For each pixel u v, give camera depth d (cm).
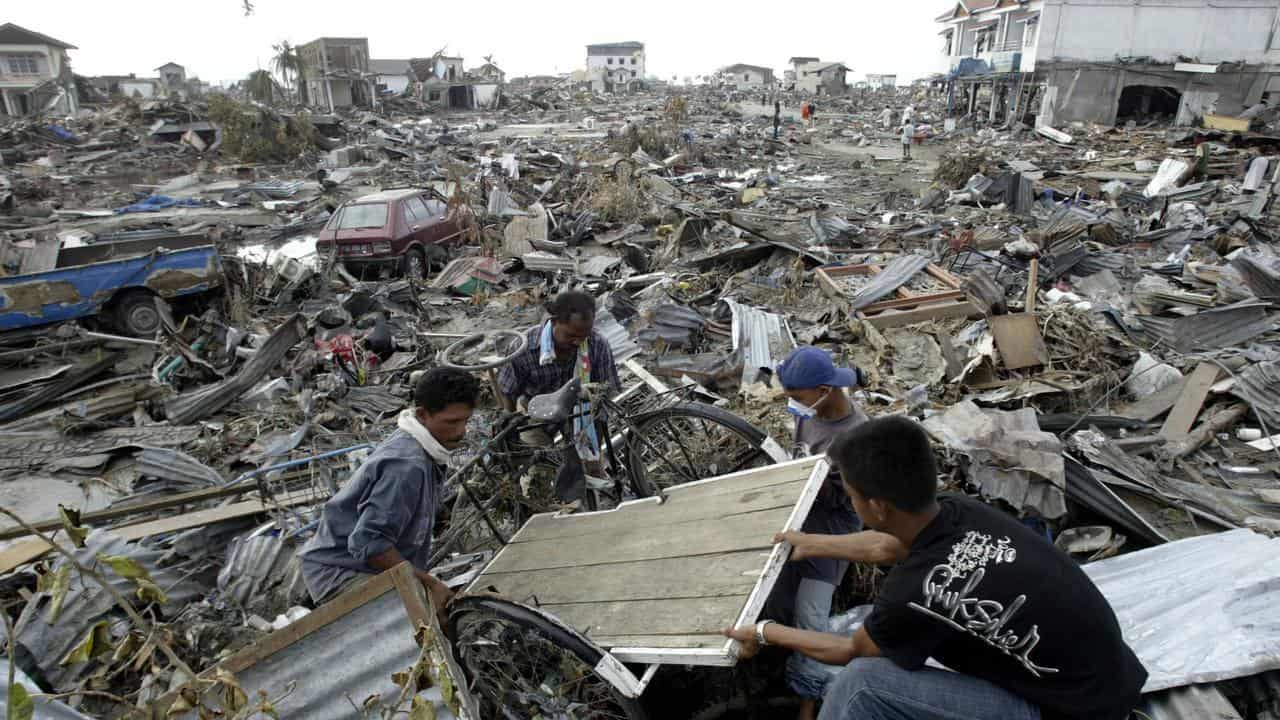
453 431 297
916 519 213
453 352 425
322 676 253
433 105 6400
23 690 186
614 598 295
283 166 3148
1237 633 295
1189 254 1182
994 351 682
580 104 6612
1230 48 3338
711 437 450
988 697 211
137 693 308
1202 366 620
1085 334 705
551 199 2070
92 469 629
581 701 298
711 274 1161
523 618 277
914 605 207
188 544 439
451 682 215
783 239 1238
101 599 362
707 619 255
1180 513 425
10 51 5231
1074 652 196
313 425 654
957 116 4412
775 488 308
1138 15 3344
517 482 420
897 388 678
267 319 996
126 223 1909
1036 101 3656
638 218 1680
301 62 5284
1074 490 421
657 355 787
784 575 335
